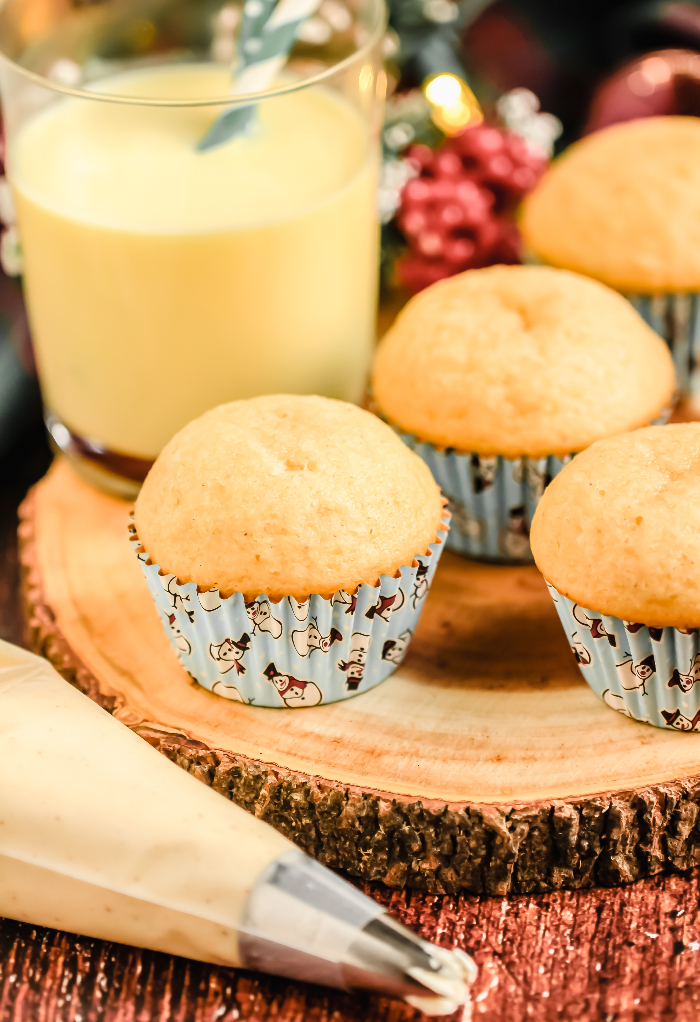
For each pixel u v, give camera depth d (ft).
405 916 1.75
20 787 1.72
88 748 1.74
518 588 1.94
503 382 1.89
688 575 1.71
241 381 1.94
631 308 1.97
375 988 1.66
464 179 2.19
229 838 1.70
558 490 1.78
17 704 1.77
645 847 1.75
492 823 1.73
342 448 1.78
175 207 1.88
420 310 1.96
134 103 1.86
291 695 1.81
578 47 2.49
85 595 1.93
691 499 1.73
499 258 2.22
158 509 1.78
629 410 1.89
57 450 2.13
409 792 1.74
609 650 1.76
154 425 1.96
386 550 1.77
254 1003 1.70
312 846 1.77
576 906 1.75
